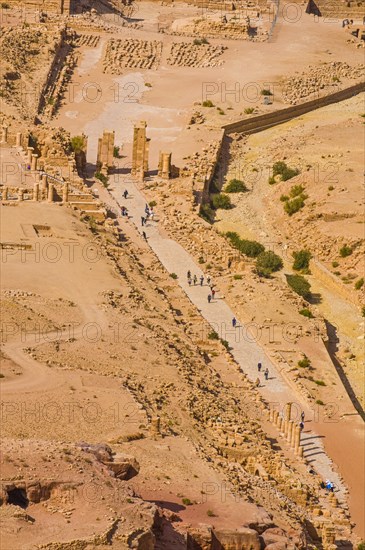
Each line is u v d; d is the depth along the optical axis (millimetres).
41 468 134000
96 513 130000
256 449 193500
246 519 150500
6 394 183875
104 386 192250
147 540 129125
